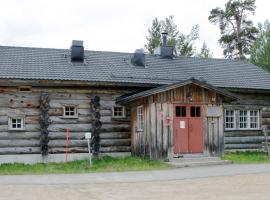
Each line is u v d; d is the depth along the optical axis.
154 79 22.83
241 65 27.67
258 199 10.68
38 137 20.78
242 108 24.42
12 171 17.38
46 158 20.75
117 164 18.70
